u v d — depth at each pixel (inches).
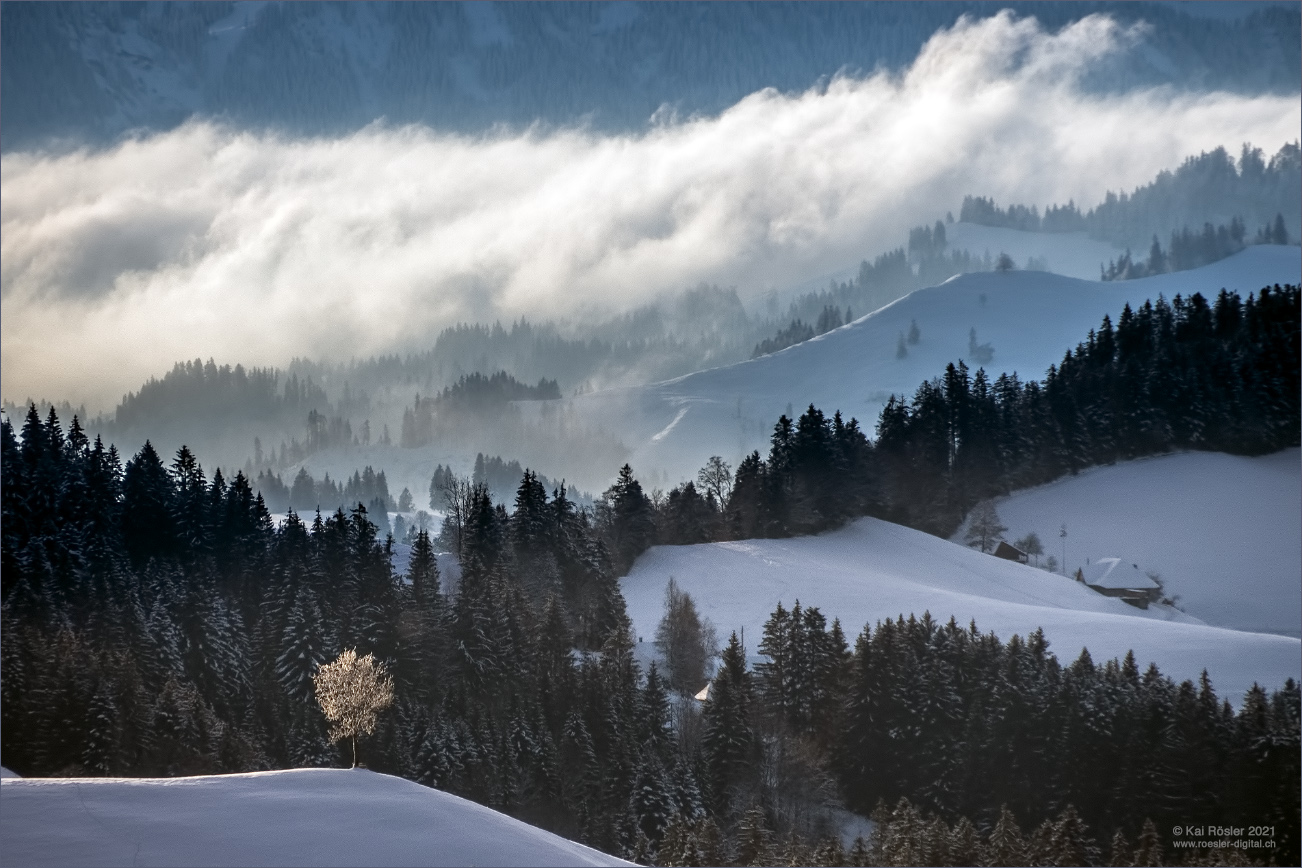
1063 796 3302.2
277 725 3390.7
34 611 3969.0
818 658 3846.0
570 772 3307.1
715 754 3412.9
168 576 4475.9
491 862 1385.3
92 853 1326.3
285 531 5103.3
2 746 3016.7
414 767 3166.8
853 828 3442.4
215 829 1413.6
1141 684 3533.5
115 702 3097.9
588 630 4626.0
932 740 3516.2
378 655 3905.0
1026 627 4539.9
